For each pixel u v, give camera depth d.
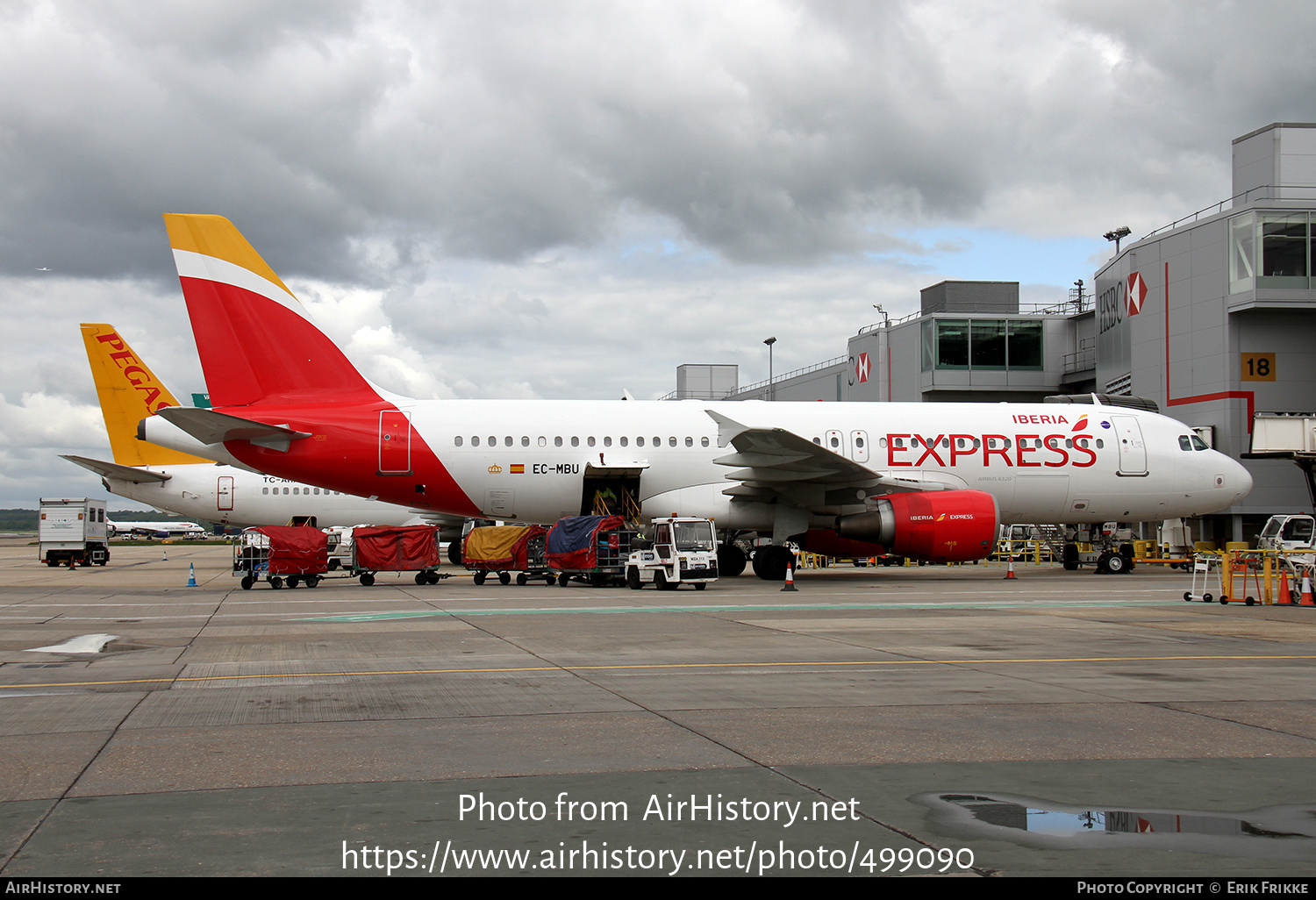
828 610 20.77
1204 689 11.09
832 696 10.61
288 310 28.70
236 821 6.30
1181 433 32.22
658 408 30.64
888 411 31.34
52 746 8.35
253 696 10.77
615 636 16.19
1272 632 16.77
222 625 18.05
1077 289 55.56
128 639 15.92
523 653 14.20
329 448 28.31
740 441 27.17
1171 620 18.64
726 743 8.41
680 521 26.34
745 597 24.05
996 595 24.78
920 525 28.19
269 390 28.62
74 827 6.16
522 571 30.23
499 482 29.27
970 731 8.88
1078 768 7.57
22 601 24.17
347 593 26.38
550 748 8.24
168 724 9.29
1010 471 30.92
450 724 9.24
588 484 29.61
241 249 28.39
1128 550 35.00
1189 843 5.87
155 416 28.62
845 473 28.53
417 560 30.23
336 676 12.07
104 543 54.62
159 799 6.77
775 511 30.08
